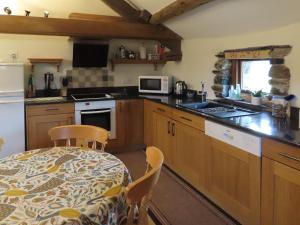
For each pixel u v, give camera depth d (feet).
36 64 14.29
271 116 9.16
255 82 10.73
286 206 6.56
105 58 15.11
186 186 10.82
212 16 10.49
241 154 7.88
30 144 12.76
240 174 8.02
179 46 14.92
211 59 12.64
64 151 7.07
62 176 5.60
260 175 7.26
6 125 12.08
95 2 14.61
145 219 5.08
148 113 14.29
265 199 7.17
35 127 12.76
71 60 14.97
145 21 13.87
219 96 12.26
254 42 10.19
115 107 14.37
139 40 16.33
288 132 7.04
